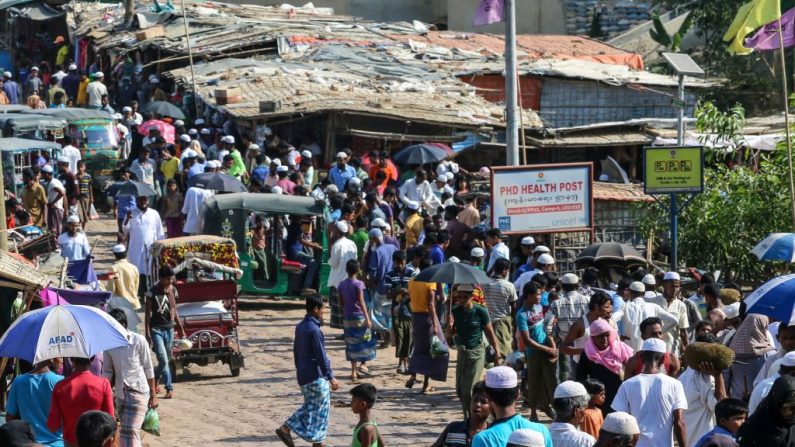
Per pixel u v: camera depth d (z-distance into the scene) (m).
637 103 47.97
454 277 19.38
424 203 34.22
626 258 24.78
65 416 14.38
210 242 26.20
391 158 42.16
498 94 50.06
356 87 45.56
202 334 23.92
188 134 44.00
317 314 18.55
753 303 15.69
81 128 42.56
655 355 14.57
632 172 46.50
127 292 26.41
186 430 20.30
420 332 22.34
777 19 28.14
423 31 59.62
